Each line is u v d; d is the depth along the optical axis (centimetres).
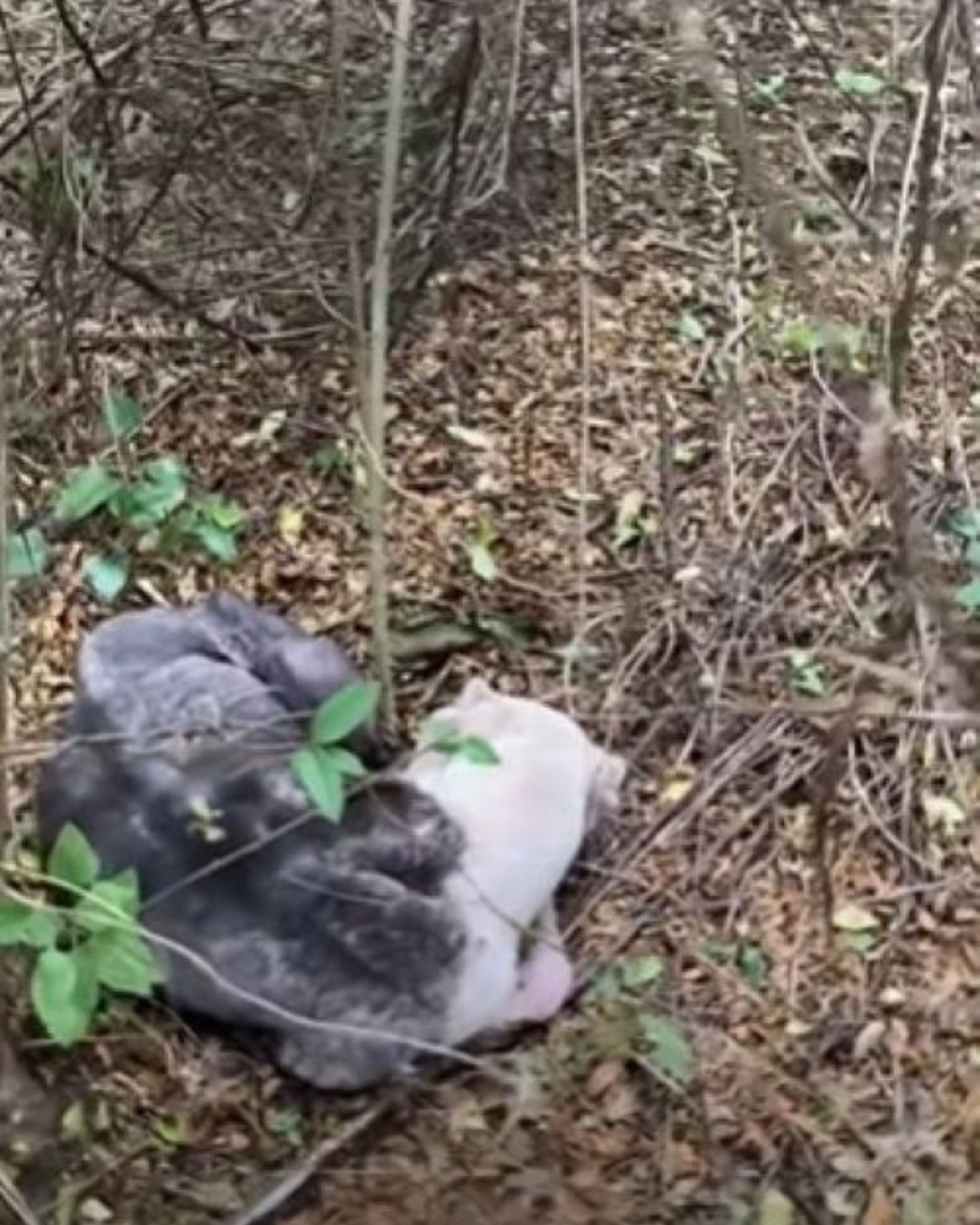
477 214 266
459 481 245
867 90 275
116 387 254
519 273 268
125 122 268
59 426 246
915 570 174
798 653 224
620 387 256
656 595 232
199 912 188
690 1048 193
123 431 243
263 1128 188
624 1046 192
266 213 264
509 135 242
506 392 256
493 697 209
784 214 218
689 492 244
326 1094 190
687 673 224
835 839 209
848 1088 191
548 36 267
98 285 253
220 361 257
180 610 216
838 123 281
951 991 198
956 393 252
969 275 261
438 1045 189
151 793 189
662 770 216
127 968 166
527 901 194
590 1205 183
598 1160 186
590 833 208
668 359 259
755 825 211
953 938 202
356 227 223
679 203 277
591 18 284
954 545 234
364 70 261
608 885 206
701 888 206
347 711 173
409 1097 190
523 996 194
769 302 260
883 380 226
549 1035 195
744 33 295
